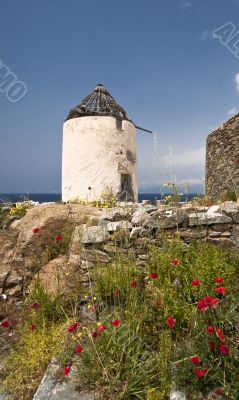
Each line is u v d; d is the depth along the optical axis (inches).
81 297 162.1
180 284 141.3
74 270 170.9
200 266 142.9
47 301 156.9
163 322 126.8
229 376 99.3
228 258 155.9
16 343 147.1
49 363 127.3
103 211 206.4
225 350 95.3
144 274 156.3
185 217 169.8
